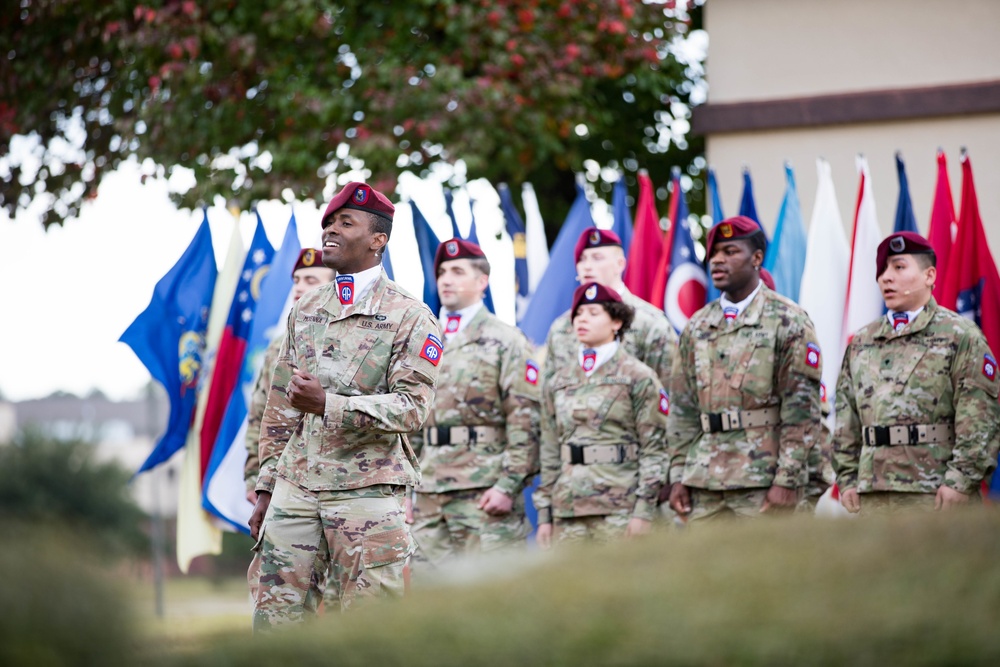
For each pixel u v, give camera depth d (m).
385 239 9.54
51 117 26.53
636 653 3.36
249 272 17.48
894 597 3.53
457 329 14.87
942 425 12.25
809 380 12.30
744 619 3.47
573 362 14.16
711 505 12.69
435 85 24.38
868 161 21.00
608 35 26.05
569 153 27.19
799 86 21.45
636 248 17.62
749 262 12.60
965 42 20.73
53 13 25.03
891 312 12.66
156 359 17.12
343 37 25.56
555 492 14.03
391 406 8.92
